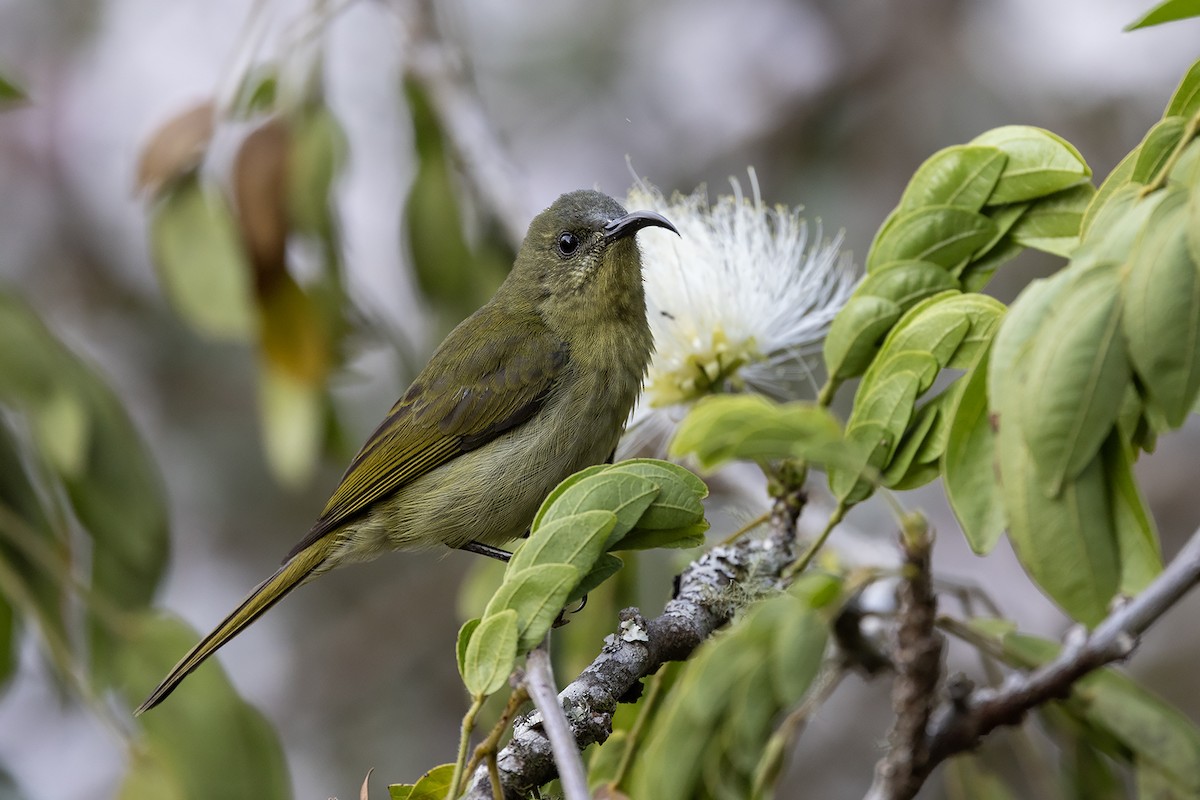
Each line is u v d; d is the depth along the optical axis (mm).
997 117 14969
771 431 4762
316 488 15102
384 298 14578
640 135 15617
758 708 5242
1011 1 15367
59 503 9281
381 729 14062
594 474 5496
